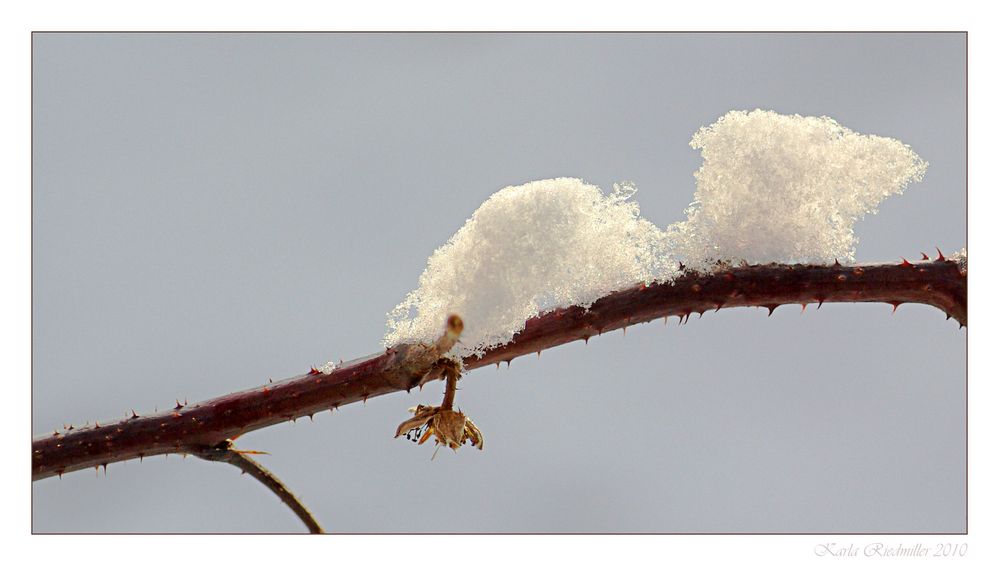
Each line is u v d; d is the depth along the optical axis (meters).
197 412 0.87
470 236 0.85
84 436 0.87
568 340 0.86
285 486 0.88
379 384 0.86
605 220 0.86
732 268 0.86
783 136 0.86
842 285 0.86
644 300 0.85
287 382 0.86
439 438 0.85
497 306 0.85
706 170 0.86
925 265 0.86
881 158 0.86
